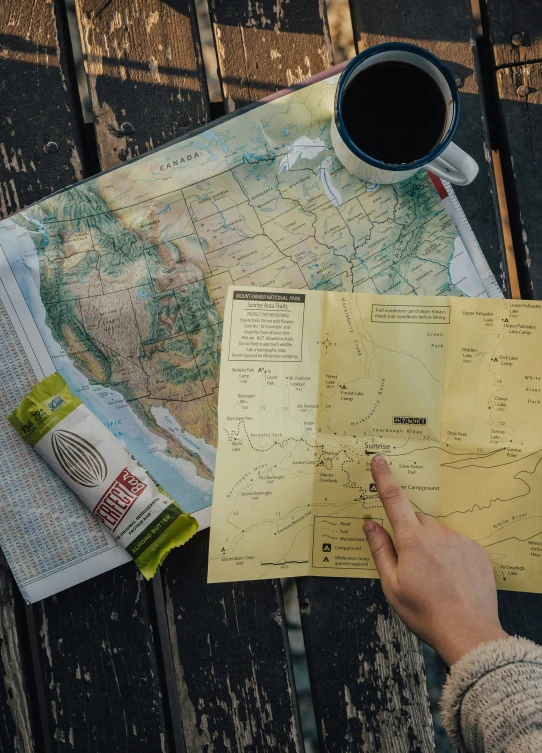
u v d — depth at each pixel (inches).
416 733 27.0
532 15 28.3
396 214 27.3
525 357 26.9
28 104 27.7
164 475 26.9
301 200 27.2
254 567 26.7
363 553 26.9
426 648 29.6
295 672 30.7
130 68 27.7
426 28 28.1
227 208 27.2
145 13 27.7
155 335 27.0
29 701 27.3
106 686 27.0
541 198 28.1
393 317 27.0
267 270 27.1
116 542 26.9
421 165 25.1
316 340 27.0
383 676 27.1
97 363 27.0
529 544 26.7
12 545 26.7
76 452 26.5
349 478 26.9
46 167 27.6
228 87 27.9
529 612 27.2
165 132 27.7
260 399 26.9
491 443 26.8
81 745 27.0
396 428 26.9
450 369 26.9
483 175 27.9
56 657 27.0
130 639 27.1
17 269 26.9
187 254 27.1
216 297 27.1
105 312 27.0
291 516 26.8
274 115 27.2
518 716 21.4
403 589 25.2
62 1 27.9
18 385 26.9
